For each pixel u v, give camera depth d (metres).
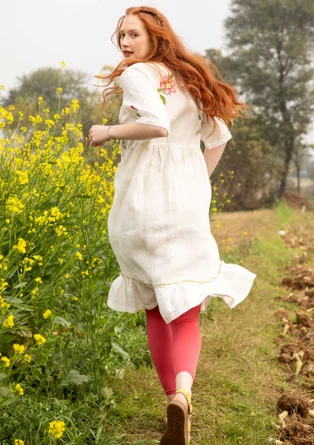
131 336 3.85
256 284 6.46
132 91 2.58
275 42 40.84
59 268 2.95
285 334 4.88
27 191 3.12
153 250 2.61
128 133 2.54
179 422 2.34
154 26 2.71
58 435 2.21
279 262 8.38
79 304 3.02
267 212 23.27
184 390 2.40
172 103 2.68
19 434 2.52
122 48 2.80
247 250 8.80
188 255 2.62
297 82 40.94
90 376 3.04
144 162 2.66
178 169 2.68
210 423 3.12
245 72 41.97
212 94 2.76
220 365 3.89
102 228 3.39
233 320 4.94
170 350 2.84
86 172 3.39
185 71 2.72
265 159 37.78
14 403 2.66
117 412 3.07
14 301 2.55
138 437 2.89
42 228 2.96
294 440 3.05
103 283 3.16
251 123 39.25
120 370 3.42
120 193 2.72
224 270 2.78
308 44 40.50
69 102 3.71
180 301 2.52
